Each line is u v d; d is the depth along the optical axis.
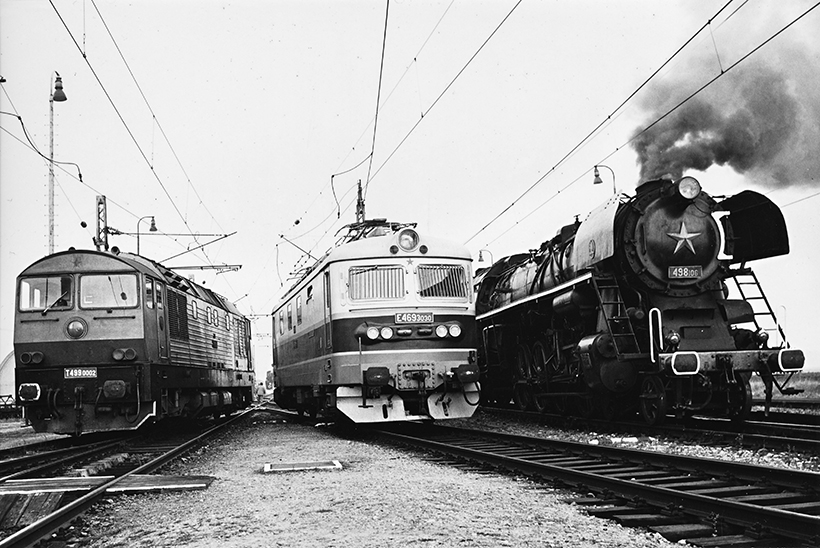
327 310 15.41
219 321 23.16
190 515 7.30
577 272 15.07
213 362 21.66
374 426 17.53
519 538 5.88
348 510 7.16
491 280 21.66
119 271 14.95
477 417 19.59
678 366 12.34
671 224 13.84
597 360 13.76
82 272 14.88
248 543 6.04
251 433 18.27
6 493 8.02
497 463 9.81
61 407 14.64
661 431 12.65
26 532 6.05
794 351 12.68
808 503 6.49
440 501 7.48
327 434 16.77
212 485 9.13
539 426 16.25
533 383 18.05
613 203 14.07
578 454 10.54
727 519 5.97
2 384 34.78
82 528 6.91
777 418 14.20
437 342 14.89
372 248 15.18
